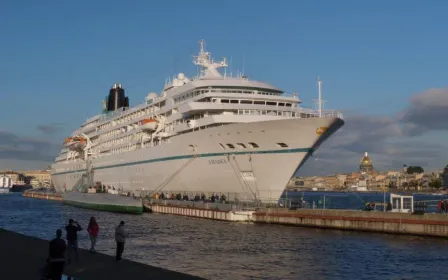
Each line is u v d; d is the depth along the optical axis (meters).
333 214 54.00
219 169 65.06
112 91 111.88
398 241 45.03
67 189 124.94
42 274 20.97
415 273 32.06
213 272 31.78
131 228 55.16
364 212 51.75
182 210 69.75
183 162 70.50
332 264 34.59
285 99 67.62
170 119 75.88
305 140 57.72
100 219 67.31
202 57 77.00
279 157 59.34
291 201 65.44
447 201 52.84
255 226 56.91
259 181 61.62
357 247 41.66
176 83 78.75
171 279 22.59
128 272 24.25
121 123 96.44
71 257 28.84
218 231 52.22
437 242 44.47
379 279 30.41
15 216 75.69
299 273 31.73
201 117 68.25
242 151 61.94
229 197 65.69
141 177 83.38
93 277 23.03
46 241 35.38
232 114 63.81
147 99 86.50
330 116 57.53
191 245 42.69
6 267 25.62
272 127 58.53
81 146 109.94
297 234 49.69
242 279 29.89
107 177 98.19
